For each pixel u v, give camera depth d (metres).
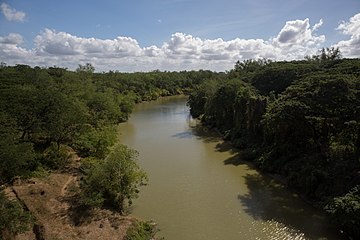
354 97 35.28
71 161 42.59
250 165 44.16
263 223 28.34
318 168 33.47
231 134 58.12
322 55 86.69
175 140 59.00
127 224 27.00
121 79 140.12
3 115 37.41
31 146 36.81
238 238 26.08
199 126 72.44
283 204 32.03
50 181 35.25
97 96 70.25
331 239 25.47
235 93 63.91
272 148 43.22
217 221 28.83
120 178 30.73
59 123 41.53
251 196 34.09
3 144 32.16
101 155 43.69
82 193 30.78
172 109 102.75
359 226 23.98
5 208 23.48
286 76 68.12
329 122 35.72
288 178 35.97
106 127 56.09
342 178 30.41
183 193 34.97
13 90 44.50
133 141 58.38
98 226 26.52
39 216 27.38
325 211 28.62
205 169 42.66
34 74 76.69
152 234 26.48
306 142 40.56
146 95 133.75
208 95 80.62
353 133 33.72
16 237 23.81
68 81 87.62
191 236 26.45
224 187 36.56
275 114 38.34
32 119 41.12
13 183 33.97
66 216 27.73
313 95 37.00
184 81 167.25
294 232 26.73
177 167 43.56
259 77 74.19
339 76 38.25
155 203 32.53
